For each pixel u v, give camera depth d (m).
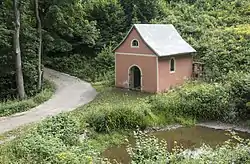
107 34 41.84
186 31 37.94
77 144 15.76
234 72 27.73
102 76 34.62
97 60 37.94
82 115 19.45
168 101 22.95
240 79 23.34
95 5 42.94
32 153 13.17
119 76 30.59
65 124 16.75
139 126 20.58
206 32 37.09
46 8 32.09
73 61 38.59
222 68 30.17
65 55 39.84
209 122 22.73
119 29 42.53
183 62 30.39
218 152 12.96
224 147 13.56
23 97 26.61
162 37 30.19
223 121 22.66
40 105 23.67
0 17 27.31
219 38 35.16
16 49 25.97
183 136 20.41
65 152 13.22
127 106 20.97
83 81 33.59
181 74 30.30
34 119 19.77
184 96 23.55
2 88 28.91
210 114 22.86
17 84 26.59
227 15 42.12
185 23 39.81
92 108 21.08
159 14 43.47
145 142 14.40
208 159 12.42
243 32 35.06
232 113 22.34
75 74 36.06
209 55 31.27
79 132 17.23
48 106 23.31
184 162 12.73
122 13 43.28
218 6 45.44
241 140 13.80
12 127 17.95
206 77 29.38
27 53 28.92
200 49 33.19
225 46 32.78
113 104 22.30
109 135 19.20
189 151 17.59
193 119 22.72
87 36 38.22
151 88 28.44
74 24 37.31
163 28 31.25
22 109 22.27
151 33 29.58
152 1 42.78
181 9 45.31
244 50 31.72
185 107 22.83
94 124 19.20
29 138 14.41
